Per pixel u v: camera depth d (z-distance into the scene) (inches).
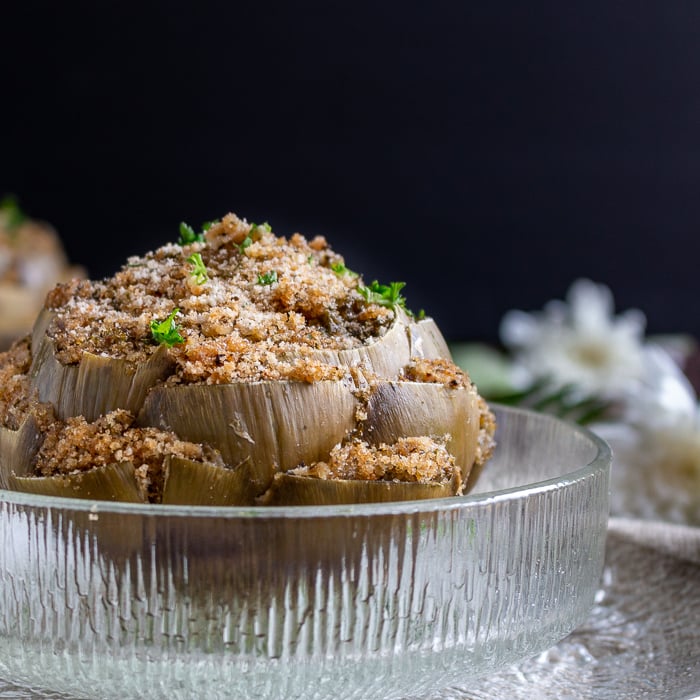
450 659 15.6
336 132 51.8
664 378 24.5
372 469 15.9
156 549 15.0
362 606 15.1
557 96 51.1
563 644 18.4
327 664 15.2
